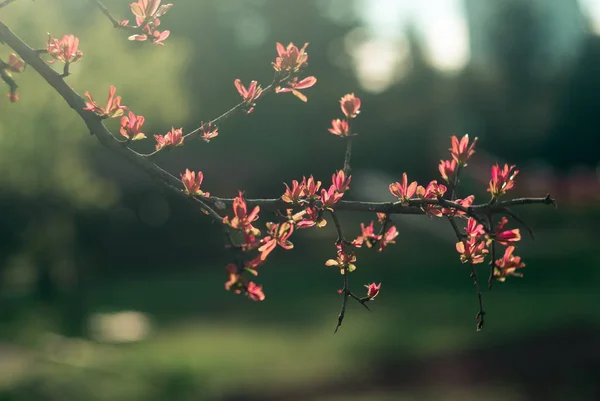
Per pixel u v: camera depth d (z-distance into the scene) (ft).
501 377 64.64
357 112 9.06
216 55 162.09
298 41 175.11
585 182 175.83
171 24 160.56
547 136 215.72
